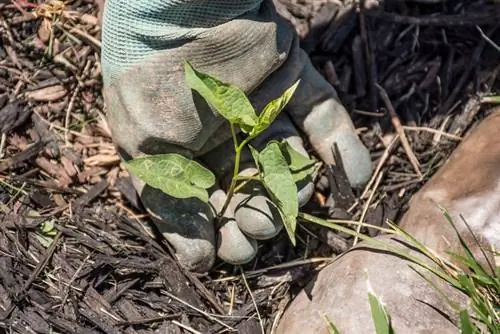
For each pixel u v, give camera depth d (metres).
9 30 2.91
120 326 2.49
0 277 2.51
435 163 2.80
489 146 2.61
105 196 2.72
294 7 2.97
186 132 2.36
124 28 2.22
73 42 2.91
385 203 2.73
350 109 2.87
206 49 2.24
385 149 2.82
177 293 2.54
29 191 2.69
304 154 2.58
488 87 2.90
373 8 2.97
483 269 2.36
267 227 2.44
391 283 2.35
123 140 2.41
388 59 2.95
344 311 2.32
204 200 2.34
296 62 2.47
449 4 3.02
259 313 2.58
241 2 2.23
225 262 2.64
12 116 2.79
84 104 2.86
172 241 2.53
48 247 2.58
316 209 2.70
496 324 2.27
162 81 2.28
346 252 2.50
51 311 2.48
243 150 2.54
